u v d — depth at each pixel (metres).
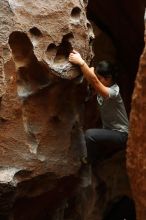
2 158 3.79
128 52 6.20
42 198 4.20
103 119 4.24
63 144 4.05
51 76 3.85
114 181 5.23
